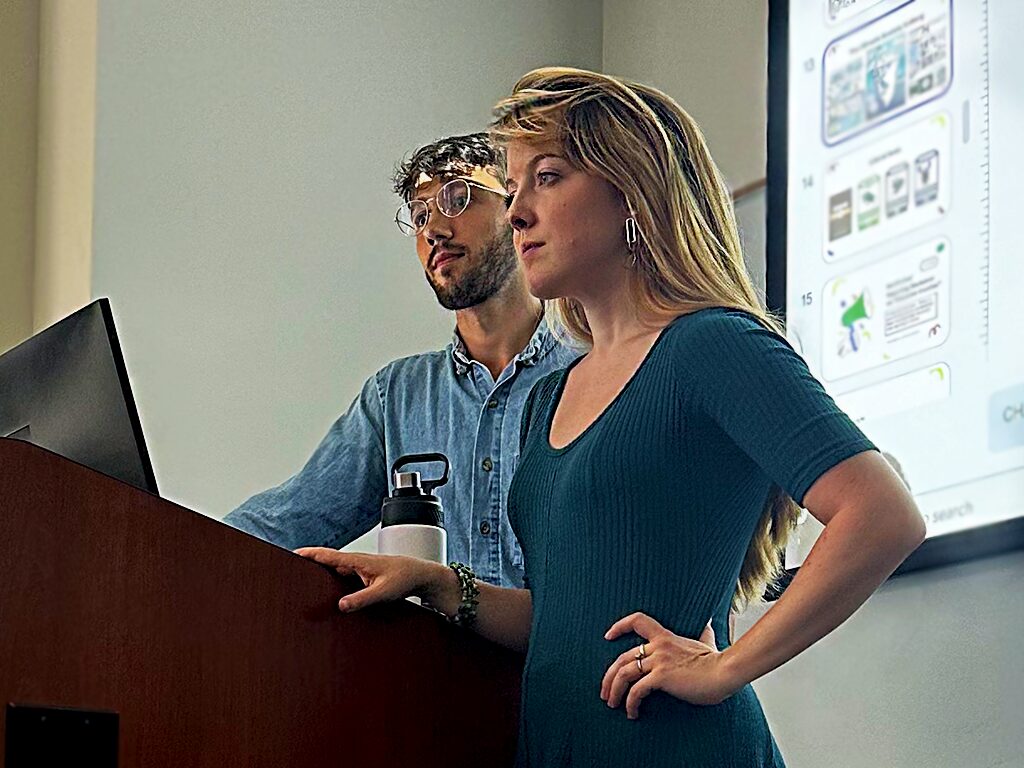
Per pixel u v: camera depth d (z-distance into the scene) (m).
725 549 1.51
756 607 2.82
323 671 1.40
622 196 1.61
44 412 1.64
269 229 3.26
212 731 1.29
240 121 3.28
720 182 1.71
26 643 1.18
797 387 1.45
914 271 2.71
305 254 3.28
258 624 1.35
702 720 1.44
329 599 1.43
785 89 3.04
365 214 3.37
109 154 3.12
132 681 1.24
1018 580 2.43
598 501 1.49
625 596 1.47
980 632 2.47
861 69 2.90
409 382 2.60
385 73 3.48
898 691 2.57
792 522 1.61
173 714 1.26
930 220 2.70
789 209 2.97
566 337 1.85
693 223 1.63
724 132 3.30
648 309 1.59
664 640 1.43
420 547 1.70
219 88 3.27
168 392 3.07
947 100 2.72
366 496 2.56
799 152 2.98
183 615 1.29
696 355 1.49
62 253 3.15
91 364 1.61
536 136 1.64
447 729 1.50
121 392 1.58
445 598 1.58
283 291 3.24
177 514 1.31
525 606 1.64
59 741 1.18
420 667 1.49
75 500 1.23
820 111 2.96
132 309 3.07
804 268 2.91
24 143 3.28
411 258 3.40
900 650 2.59
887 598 2.64
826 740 2.67
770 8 3.10
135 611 1.26
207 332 3.14
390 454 2.55
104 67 3.16
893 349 2.71
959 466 2.54
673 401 1.49
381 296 3.34
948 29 2.75
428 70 3.54
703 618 1.49
